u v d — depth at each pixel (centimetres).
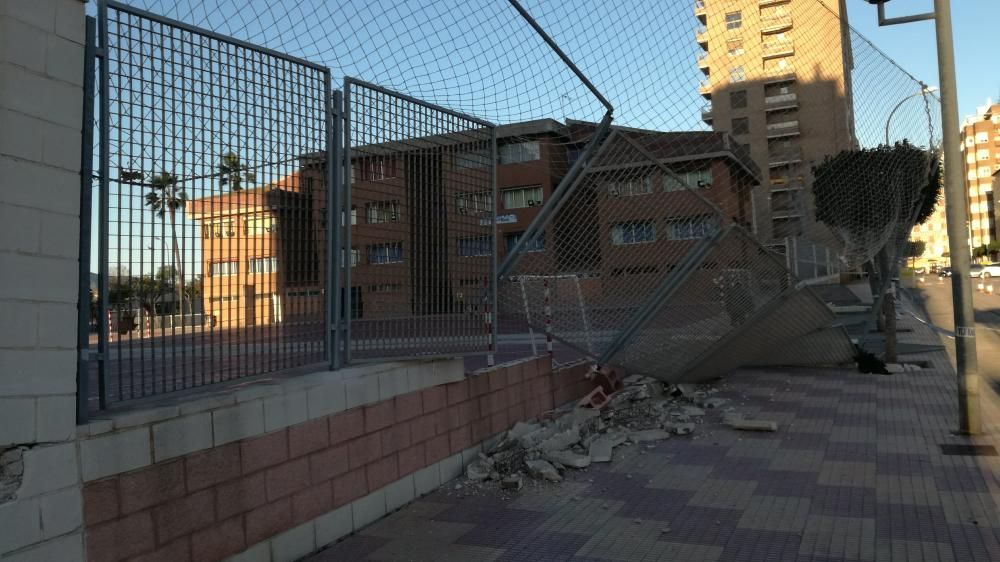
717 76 1105
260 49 395
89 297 302
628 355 788
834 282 1327
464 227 586
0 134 261
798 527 443
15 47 268
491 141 616
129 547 306
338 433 446
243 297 388
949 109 700
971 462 578
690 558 401
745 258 810
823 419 778
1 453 257
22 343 266
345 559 414
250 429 377
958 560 381
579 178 657
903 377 1059
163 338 346
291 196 421
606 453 637
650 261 711
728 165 762
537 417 738
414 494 522
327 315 447
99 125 314
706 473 579
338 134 456
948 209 700
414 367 532
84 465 288
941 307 2581
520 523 471
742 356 977
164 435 326
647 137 707
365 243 485
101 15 313
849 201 954
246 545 370
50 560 272
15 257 264
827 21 1005
